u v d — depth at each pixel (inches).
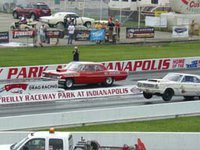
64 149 1465.3
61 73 2898.6
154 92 2635.3
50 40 4168.3
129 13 5600.4
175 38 4633.4
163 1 5541.3
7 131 1941.4
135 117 2237.9
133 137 1846.7
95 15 5871.1
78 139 1808.6
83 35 4288.9
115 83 3100.4
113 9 5738.2
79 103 2596.0
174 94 2662.4
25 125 2022.6
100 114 2165.4
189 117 2348.7
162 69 3565.5
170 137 1872.5
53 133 1487.5
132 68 3440.0
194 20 4894.2
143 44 4367.6
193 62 3688.5
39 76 3134.8
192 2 5191.9
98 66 2994.6
